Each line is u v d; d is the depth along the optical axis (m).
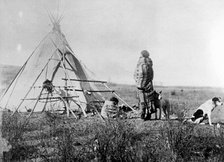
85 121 8.66
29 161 6.17
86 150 6.30
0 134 7.41
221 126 8.10
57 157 6.02
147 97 8.84
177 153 6.14
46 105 10.99
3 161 6.48
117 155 6.02
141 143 6.47
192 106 10.01
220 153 6.20
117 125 6.71
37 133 7.45
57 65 11.62
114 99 9.65
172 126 6.69
